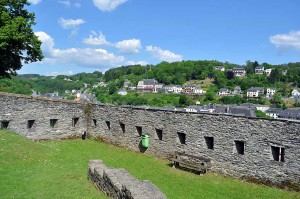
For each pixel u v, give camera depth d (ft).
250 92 597.52
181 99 496.23
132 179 33.12
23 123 72.28
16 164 46.06
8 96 70.08
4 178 39.24
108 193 34.71
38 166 47.29
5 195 33.68
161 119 61.05
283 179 43.45
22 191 35.55
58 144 71.67
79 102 80.07
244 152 47.80
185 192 42.47
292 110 368.48
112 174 35.04
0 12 86.94
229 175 49.57
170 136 59.26
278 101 531.91
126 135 69.21
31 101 73.46
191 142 55.47
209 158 52.34
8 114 69.97
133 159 60.70
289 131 42.70
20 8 96.89
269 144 44.96
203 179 48.73
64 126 77.92
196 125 54.65
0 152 48.57
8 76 102.27
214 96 590.96
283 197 40.88
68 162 52.85
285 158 43.19
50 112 76.02
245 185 46.11
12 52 95.61
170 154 59.26
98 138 77.36
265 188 44.50
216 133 51.57
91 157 60.29
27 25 94.17
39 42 98.73
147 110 64.08
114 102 495.41
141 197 26.89
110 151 67.15
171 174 50.96
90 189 38.04
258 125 46.19
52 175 43.27
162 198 27.04
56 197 34.60
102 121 76.23
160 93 606.96
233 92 641.81
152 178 48.65
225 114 50.37
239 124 48.49
